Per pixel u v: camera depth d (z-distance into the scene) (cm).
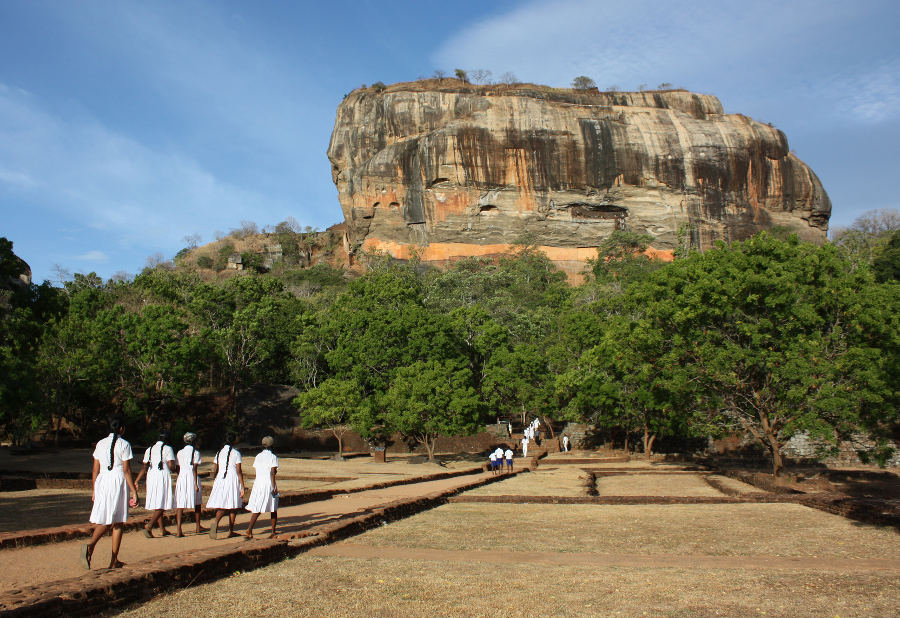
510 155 10038
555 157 10050
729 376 2244
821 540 1087
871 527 1228
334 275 9969
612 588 731
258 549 859
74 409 4359
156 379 4028
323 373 4759
